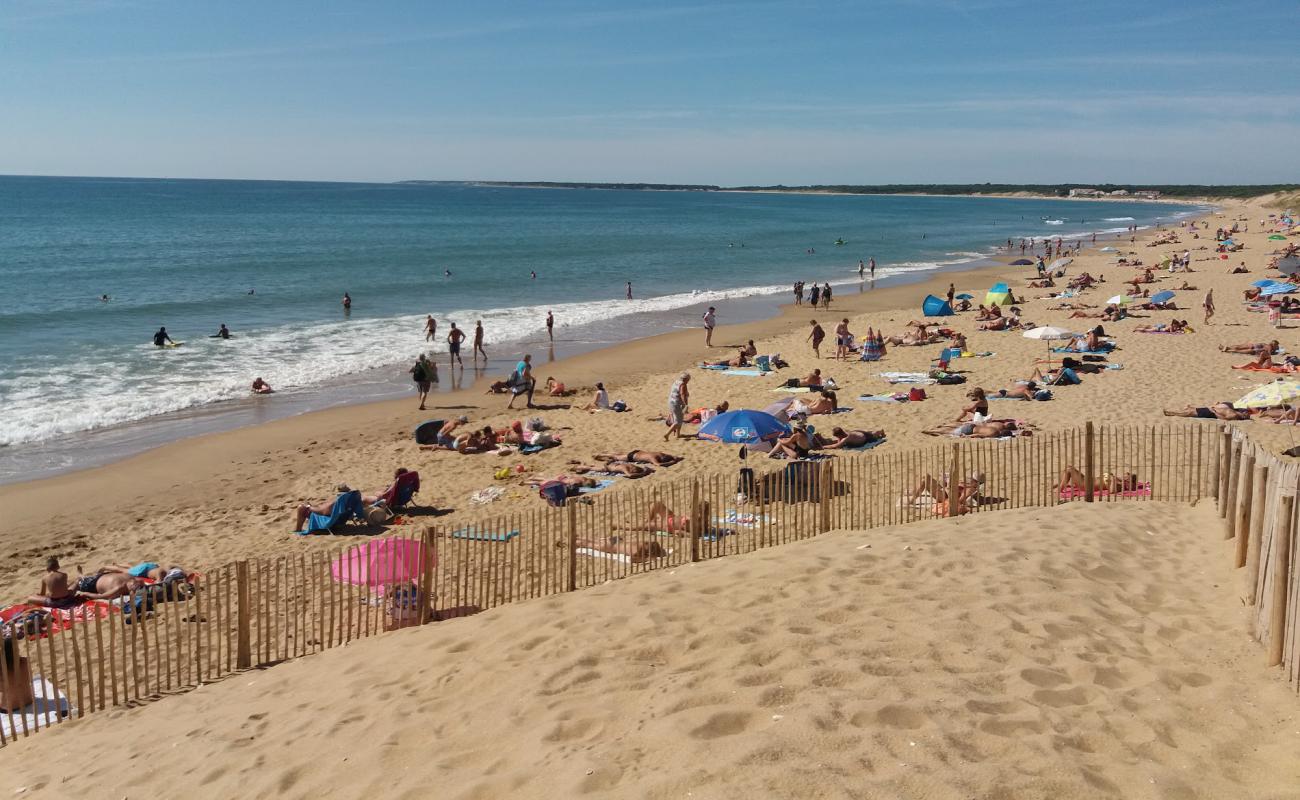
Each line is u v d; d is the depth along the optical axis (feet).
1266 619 24.38
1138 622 26.58
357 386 89.51
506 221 415.23
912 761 17.76
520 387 80.23
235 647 34.40
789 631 25.67
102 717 27.53
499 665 25.45
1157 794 17.17
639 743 19.19
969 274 204.85
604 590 32.99
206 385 87.81
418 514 52.16
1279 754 18.88
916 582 30.14
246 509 54.60
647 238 316.19
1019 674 22.35
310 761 21.20
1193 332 102.83
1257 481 26.53
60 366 93.45
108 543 49.06
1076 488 44.70
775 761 17.72
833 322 130.93
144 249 229.45
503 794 17.95
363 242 266.57
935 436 63.57
